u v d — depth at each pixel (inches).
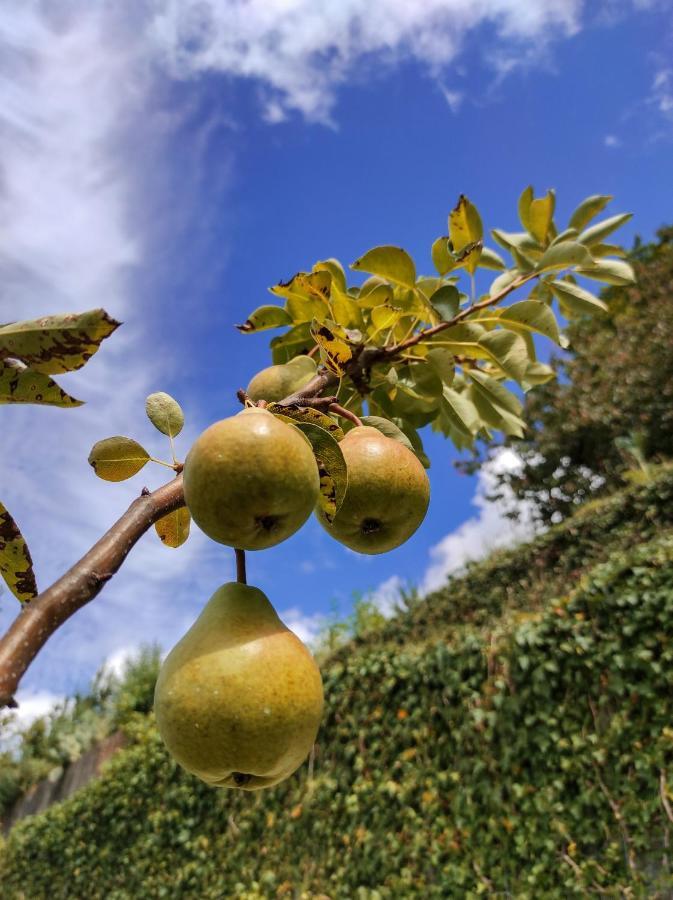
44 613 35.3
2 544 45.9
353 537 69.2
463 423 100.1
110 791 407.2
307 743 52.6
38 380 42.4
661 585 193.5
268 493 49.0
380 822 238.1
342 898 237.5
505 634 230.8
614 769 183.9
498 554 402.9
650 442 515.2
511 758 207.2
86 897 395.2
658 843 169.9
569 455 645.3
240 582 57.4
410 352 95.6
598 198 129.4
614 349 581.3
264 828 290.0
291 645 53.9
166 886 331.3
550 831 190.2
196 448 50.3
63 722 667.4
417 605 408.5
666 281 611.2
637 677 190.9
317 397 76.4
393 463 66.2
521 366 95.9
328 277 89.2
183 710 49.3
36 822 482.0
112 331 39.9
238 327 97.2
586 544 336.5
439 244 104.1
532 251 127.9
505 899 192.7
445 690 235.1
